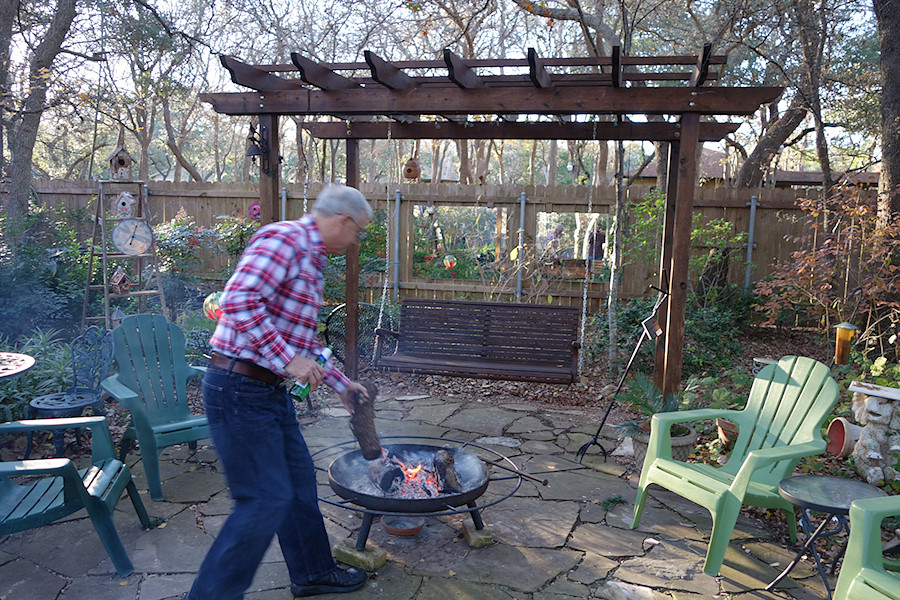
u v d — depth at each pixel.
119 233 7.10
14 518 2.48
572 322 5.91
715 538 2.89
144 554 2.95
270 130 4.98
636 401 4.29
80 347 4.69
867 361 5.57
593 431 5.07
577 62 4.79
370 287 10.12
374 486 3.09
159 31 11.50
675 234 4.45
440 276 10.13
